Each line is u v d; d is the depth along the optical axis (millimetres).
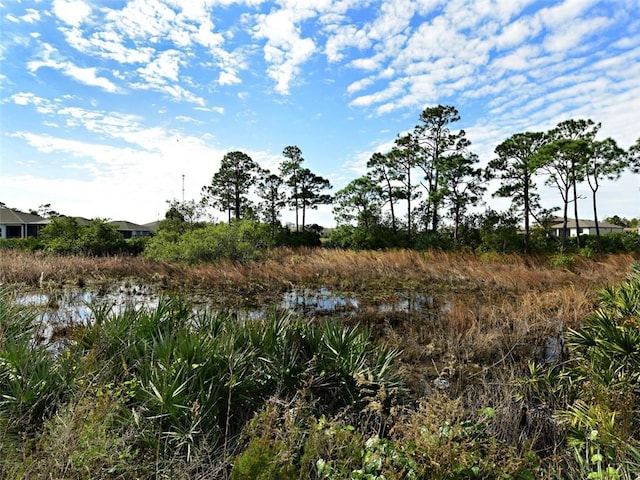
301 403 3355
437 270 15852
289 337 4715
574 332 4973
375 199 32469
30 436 3008
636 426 3240
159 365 3691
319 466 2617
